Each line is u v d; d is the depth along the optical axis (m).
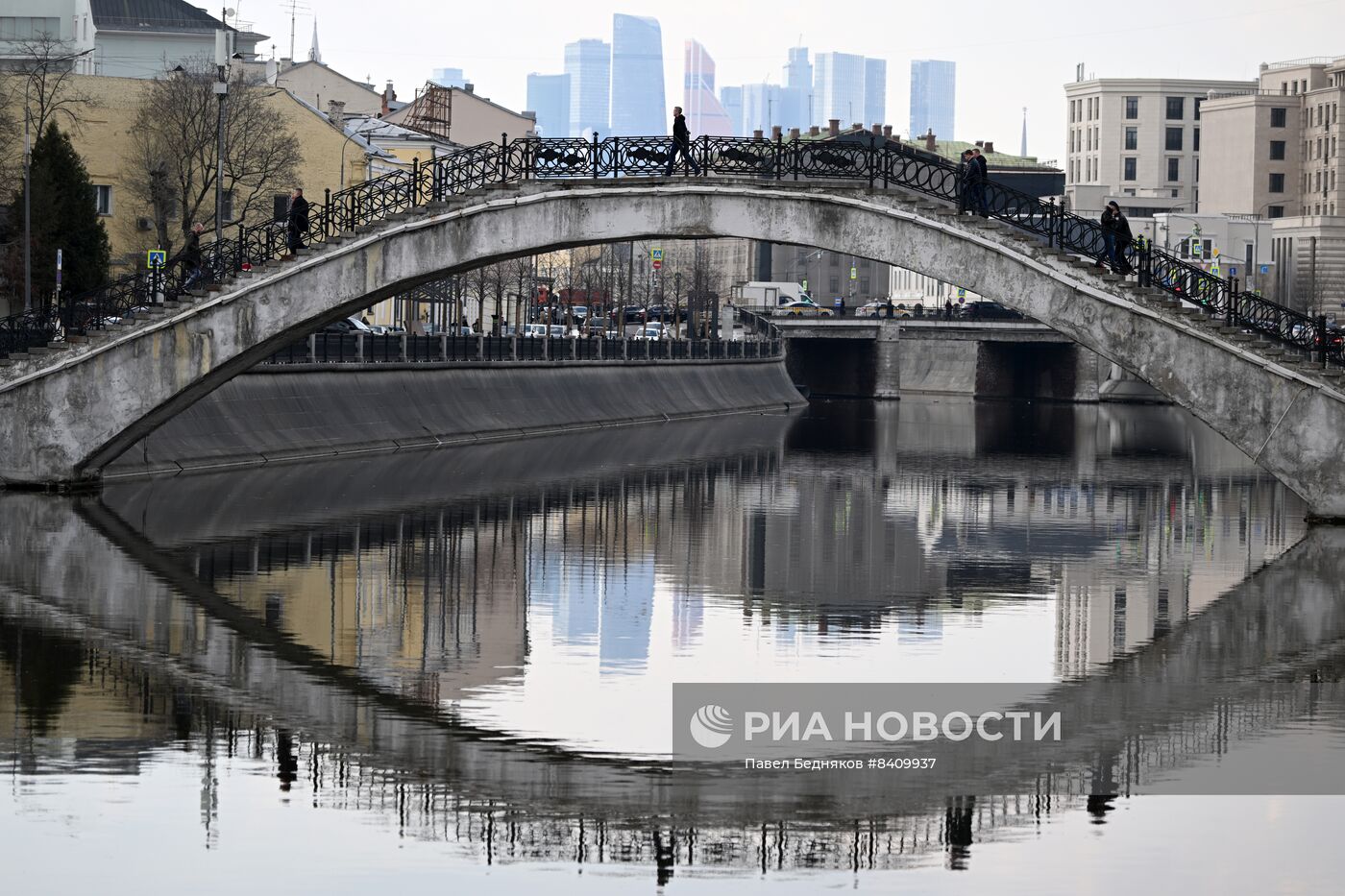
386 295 73.88
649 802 33.06
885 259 68.88
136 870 29.02
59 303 92.38
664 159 70.12
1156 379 68.56
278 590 55.25
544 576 60.34
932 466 114.06
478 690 41.88
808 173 69.56
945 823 32.12
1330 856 30.55
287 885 28.47
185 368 73.75
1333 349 70.88
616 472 103.31
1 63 155.12
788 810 32.78
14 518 68.62
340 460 102.06
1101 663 46.03
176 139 135.62
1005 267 68.19
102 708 39.09
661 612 53.53
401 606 53.28
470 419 126.00
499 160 71.44
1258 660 46.53
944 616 53.31
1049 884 29.16
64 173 119.81
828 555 67.56
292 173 143.62
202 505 75.62
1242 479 105.00
